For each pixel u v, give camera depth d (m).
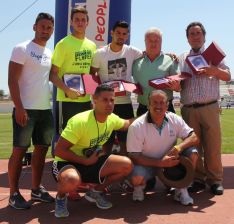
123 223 4.79
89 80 5.80
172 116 5.59
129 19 7.97
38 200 5.69
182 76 5.84
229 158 9.54
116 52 6.09
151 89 5.99
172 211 5.21
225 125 20.56
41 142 5.57
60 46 5.89
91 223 4.80
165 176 5.50
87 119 5.09
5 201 5.77
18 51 5.17
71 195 5.70
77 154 5.27
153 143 5.48
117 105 6.23
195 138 5.51
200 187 6.21
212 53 5.75
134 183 5.56
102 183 5.31
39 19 5.27
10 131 19.03
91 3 7.69
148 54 6.05
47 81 5.46
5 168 8.62
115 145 6.69
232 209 5.25
